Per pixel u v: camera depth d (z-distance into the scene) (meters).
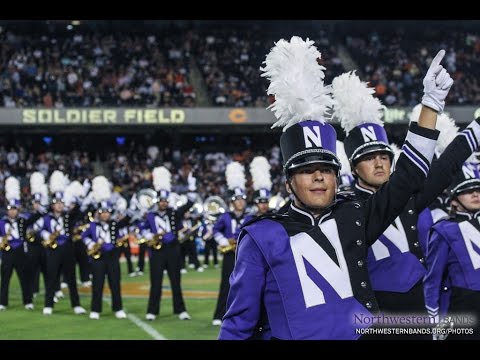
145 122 33.94
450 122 6.26
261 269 3.55
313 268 3.49
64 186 15.71
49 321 13.28
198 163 36.34
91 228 13.77
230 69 39.47
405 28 42.72
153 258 13.31
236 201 12.78
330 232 3.55
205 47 41.00
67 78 37.06
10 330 12.18
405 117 34.03
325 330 3.43
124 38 41.19
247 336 3.55
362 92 5.29
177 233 13.52
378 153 5.09
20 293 18.17
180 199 20.23
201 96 36.97
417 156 3.52
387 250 5.06
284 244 3.54
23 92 35.72
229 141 38.28
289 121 3.70
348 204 3.68
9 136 36.94
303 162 3.53
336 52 40.44
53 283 14.38
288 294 3.48
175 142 37.41
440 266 5.86
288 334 3.48
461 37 42.28
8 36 39.34
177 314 13.61
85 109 33.69
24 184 33.59
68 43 39.94
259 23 42.88
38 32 41.25
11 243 15.30
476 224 5.91
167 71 38.78
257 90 37.81
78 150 37.59
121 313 13.65
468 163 6.09
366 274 3.55
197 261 23.16
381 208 3.57
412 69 39.53
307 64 3.71
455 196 6.01
